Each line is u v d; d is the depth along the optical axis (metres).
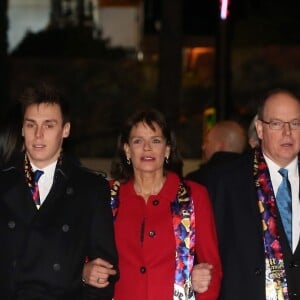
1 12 32.78
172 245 8.30
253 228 8.31
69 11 40.31
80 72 37.34
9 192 7.76
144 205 8.48
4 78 32.91
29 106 7.73
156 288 8.21
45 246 7.63
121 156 8.78
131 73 37.56
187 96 35.16
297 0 36.50
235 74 36.41
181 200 8.43
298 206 8.43
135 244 8.33
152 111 8.60
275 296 8.14
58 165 7.92
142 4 38.50
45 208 7.73
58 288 7.60
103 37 39.72
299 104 8.34
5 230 7.64
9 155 8.31
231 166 8.70
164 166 8.77
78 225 7.79
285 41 36.75
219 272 8.39
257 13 36.59
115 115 36.75
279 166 8.53
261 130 8.59
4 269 7.59
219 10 17.73
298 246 8.23
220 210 8.57
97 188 7.98
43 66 37.19
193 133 29.95
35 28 40.59
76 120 36.34
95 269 7.73
